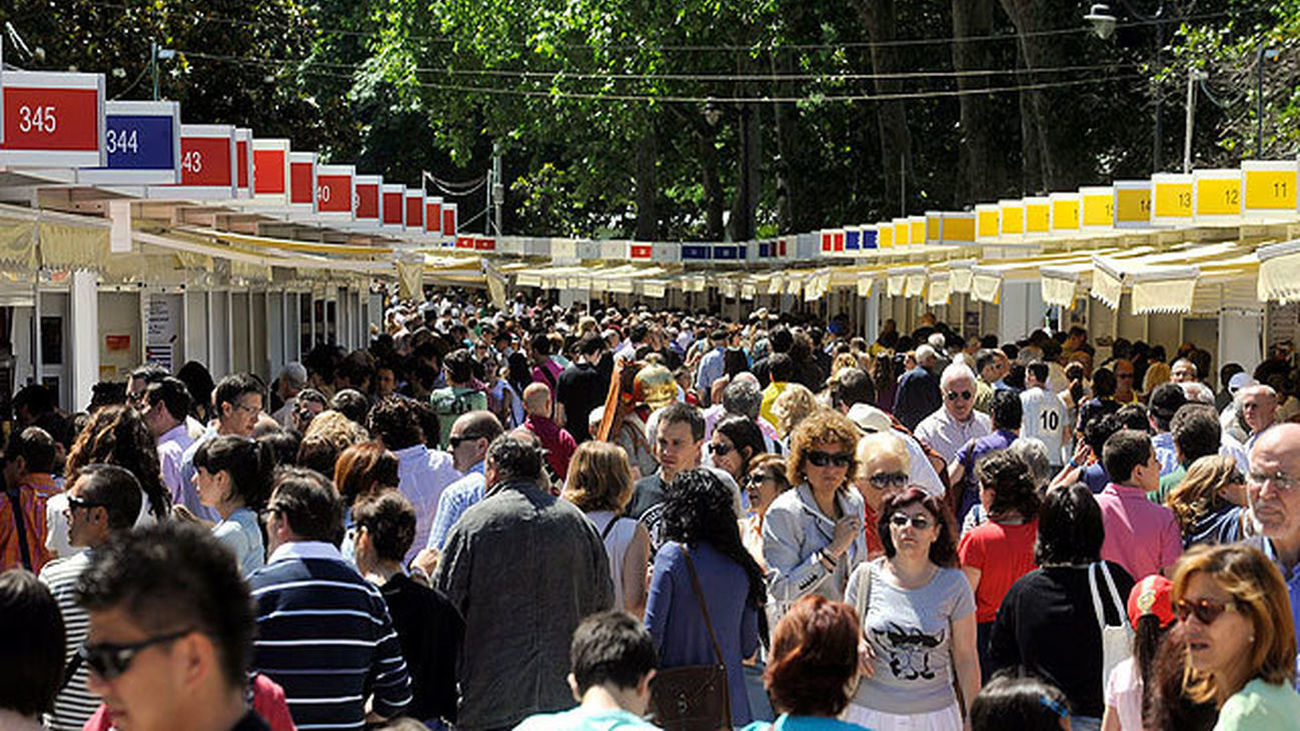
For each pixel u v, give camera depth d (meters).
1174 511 9.27
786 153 63.38
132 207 19.69
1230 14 36.88
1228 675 5.44
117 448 9.23
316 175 22.19
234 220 24.00
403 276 30.27
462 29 62.94
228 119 35.19
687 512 8.19
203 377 15.45
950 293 30.94
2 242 12.98
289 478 7.00
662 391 14.27
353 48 76.19
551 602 8.25
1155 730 5.76
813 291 44.31
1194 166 47.78
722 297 75.25
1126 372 19.47
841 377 14.62
